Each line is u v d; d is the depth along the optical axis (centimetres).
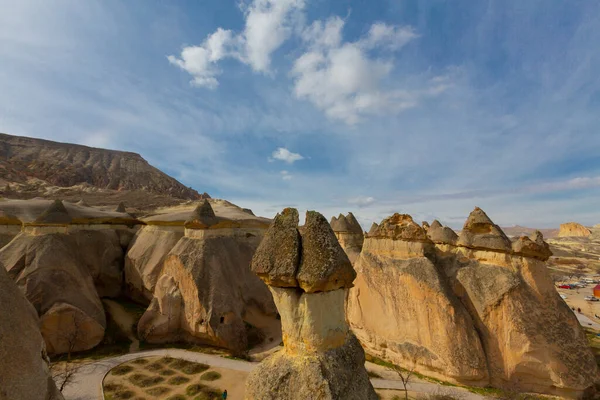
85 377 2169
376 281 2467
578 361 1827
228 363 2434
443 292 2072
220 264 3047
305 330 864
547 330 1888
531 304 1947
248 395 875
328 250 876
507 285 1994
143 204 7575
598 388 1811
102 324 2750
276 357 912
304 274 850
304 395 788
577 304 5131
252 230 4475
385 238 2553
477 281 2127
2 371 456
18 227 3481
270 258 912
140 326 2858
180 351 2625
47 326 2422
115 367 2317
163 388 2058
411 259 2344
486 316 2005
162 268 3170
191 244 3112
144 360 2452
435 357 2016
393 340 2261
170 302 2856
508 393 1792
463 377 1900
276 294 931
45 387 528
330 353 866
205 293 2797
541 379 1828
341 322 925
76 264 3012
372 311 2453
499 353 1930
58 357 2428
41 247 2856
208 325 2650
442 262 2367
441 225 2606
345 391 820
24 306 540
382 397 1816
